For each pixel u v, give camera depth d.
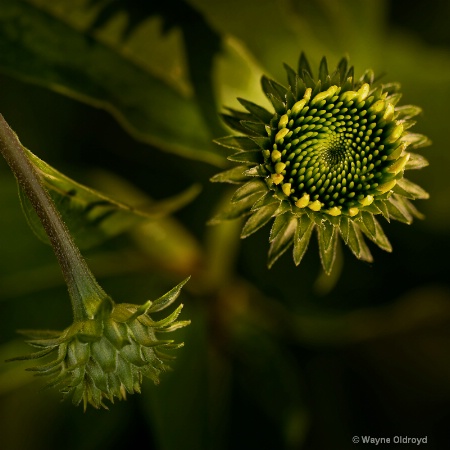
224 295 0.44
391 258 0.44
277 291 0.44
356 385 0.45
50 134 0.44
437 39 0.45
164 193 0.45
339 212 0.38
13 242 0.43
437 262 0.44
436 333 0.45
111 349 0.37
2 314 0.43
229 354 0.44
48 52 0.41
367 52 0.44
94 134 0.44
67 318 0.43
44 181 0.38
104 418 0.44
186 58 0.41
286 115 0.38
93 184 0.43
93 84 0.41
